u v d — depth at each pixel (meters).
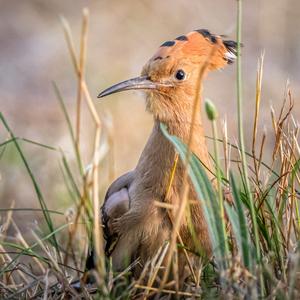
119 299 9.63
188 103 10.56
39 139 17.81
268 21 22.70
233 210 9.25
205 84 20.69
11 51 23.06
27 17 24.62
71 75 21.64
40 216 14.34
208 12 24.14
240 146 9.69
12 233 13.52
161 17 23.97
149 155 10.33
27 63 22.41
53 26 24.12
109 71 20.98
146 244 10.23
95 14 24.42
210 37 10.91
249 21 23.50
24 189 15.41
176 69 10.59
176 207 9.84
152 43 23.00
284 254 9.66
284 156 10.09
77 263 11.17
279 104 19.09
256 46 22.38
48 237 10.86
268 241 9.60
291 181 9.88
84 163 15.98
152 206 10.16
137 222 10.21
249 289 8.76
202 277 9.75
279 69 21.42
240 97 9.23
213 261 9.78
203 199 9.09
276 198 10.03
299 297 8.83
